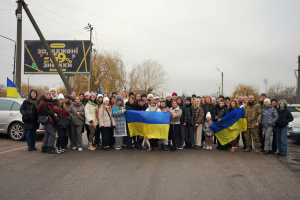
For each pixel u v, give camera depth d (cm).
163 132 966
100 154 886
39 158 807
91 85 3659
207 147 1039
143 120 977
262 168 732
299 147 1155
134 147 1038
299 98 2880
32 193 512
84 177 621
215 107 1068
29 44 2391
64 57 2384
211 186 570
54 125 895
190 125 1038
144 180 605
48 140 890
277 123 934
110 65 3716
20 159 789
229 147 1077
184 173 668
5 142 1122
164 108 1002
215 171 692
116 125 968
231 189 552
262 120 954
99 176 630
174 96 1038
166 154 912
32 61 2388
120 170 686
